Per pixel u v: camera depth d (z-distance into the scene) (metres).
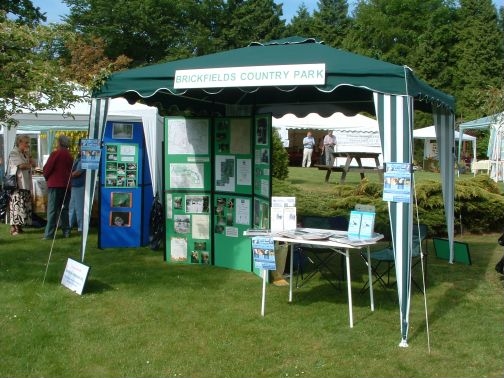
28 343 5.03
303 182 18.41
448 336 5.33
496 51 43.91
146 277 7.39
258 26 47.31
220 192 8.09
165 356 4.80
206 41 43.31
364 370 4.55
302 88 8.44
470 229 11.12
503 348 5.04
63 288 6.73
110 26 40.84
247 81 5.74
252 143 7.67
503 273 7.15
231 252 8.00
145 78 6.36
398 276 5.16
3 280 7.07
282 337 5.24
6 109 7.50
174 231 8.38
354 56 5.89
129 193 9.45
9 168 10.60
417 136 28.59
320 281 7.30
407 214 5.16
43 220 11.34
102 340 5.13
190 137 8.24
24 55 7.27
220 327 5.49
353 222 5.92
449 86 45.44
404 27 51.38
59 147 9.99
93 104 6.77
